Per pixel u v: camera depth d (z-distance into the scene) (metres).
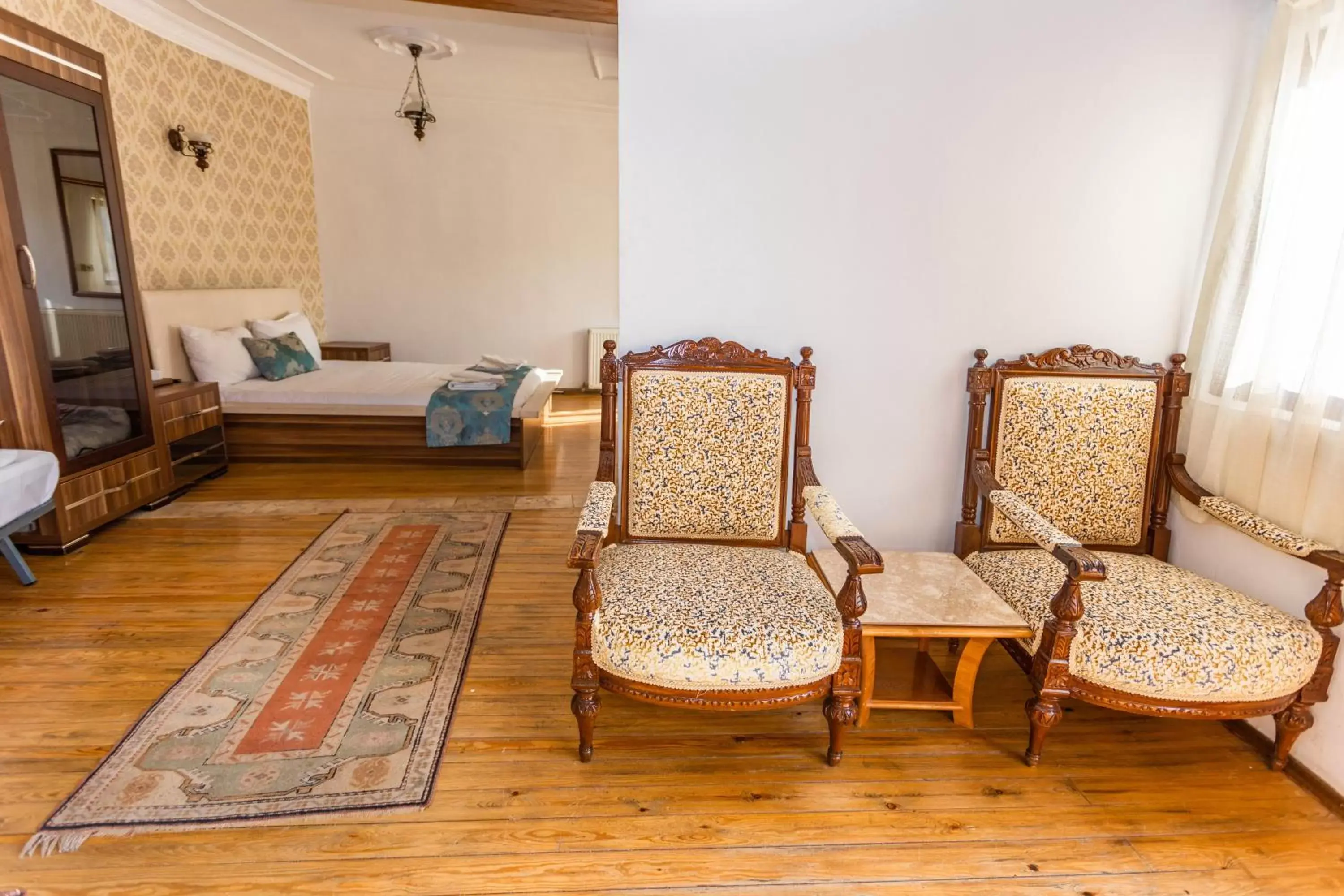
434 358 7.00
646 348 2.29
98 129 3.10
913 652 2.32
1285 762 1.83
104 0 3.95
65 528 3.02
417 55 4.87
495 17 4.12
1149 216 2.23
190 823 1.59
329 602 2.69
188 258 4.83
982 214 2.22
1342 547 1.70
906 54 2.11
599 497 1.96
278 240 5.88
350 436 4.56
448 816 1.64
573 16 2.77
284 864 1.50
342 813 1.64
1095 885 1.49
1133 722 2.04
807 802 1.71
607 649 1.69
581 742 1.82
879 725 2.02
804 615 1.73
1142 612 1.77
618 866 1.52
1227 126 2.16
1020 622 1.80
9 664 2.21
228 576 2.89
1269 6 2.08
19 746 1.83
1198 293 2.28
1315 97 1.78
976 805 1.71
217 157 5.07
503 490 4.16
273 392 4.49
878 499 2.45
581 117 6.64
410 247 6.73
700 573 1.92
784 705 1.71
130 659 2.26
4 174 2.67
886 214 2.22
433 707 2.05
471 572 3.01
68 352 3.01
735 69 2.10
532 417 4.56
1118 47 2.12
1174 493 2.29
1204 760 1.89
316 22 4.46
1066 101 2.15
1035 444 2.22
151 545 3.20
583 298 7.08
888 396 2.36
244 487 4.11
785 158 2.17
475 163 6.62
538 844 1.57
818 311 2.28
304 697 2.08
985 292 2.28
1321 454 1.74
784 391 2.17
